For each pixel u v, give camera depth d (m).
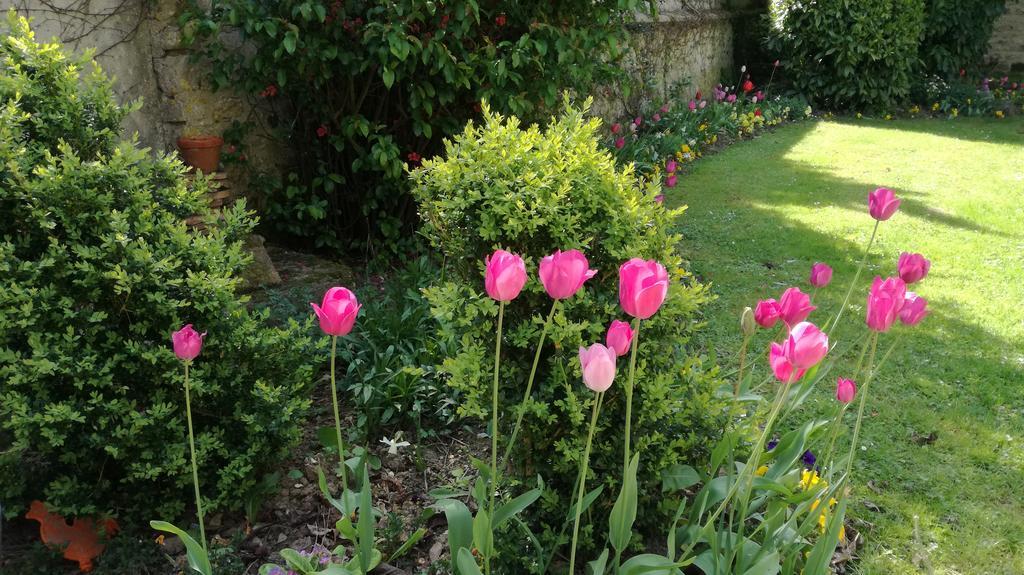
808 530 2.28
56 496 2.50
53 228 2.54
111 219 2.59
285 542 2.72
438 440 3.38
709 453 2.59
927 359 4.17
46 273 2.52
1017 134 10.41
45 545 2.51
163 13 4.62
